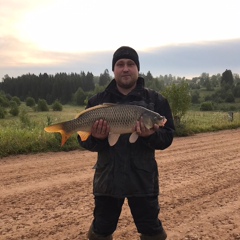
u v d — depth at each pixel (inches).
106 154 144.6
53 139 525.7
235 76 7544.3
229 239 205.8
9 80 5743.1
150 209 146.9
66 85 5378.9
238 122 1047.0
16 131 564.4
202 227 223.3
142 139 140.5
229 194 296.4
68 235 207.8
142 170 142.4
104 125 135.9
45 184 319.9
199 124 974.4
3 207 255.0
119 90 153.3
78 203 266.8
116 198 148.3
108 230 152.9
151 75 4793.3
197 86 6264.8
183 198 283.4
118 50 150.2
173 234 211.6
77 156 470.6
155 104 150.9
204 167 407.8
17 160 435.5
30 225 222.1
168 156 482.0
